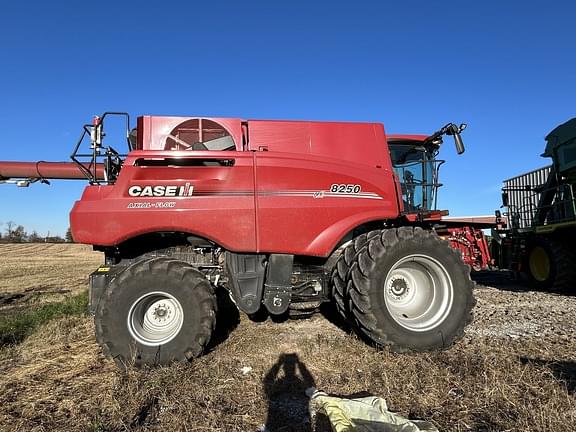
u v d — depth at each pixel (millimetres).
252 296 4648
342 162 4887
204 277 4418
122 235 4371
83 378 4078
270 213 4586
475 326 5625
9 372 4289
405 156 5863
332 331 5430
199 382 3711
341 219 4754
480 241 8820
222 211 4508
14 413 3342
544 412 2947
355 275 4520
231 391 3555
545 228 8703
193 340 4281
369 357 4324
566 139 8773
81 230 4355
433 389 3426
